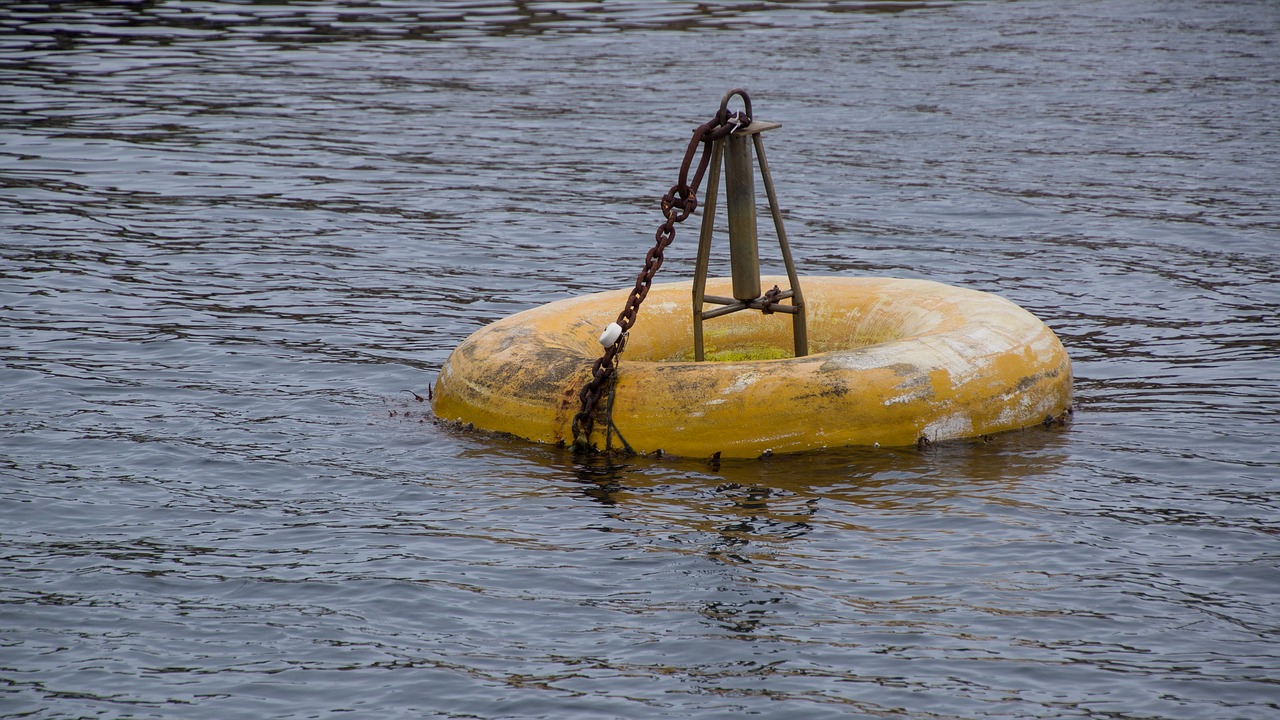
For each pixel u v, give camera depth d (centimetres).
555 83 7944
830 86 7769
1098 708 1666
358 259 4372
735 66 8481
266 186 5475
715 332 3067
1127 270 4159
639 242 4641
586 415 2602
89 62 8506
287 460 2573
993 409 2666
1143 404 2888
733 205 2786
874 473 2448
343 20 10475
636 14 10869
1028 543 2133
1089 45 9119
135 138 6384
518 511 2305
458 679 1756
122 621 1906
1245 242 4447
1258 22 9969
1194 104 7044
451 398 2830
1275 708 1659
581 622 1902
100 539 2188
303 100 7425
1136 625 1864
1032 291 3966
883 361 2633
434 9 11069
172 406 2902
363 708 1694
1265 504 2294
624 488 2403
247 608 1947
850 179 5584
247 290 3966
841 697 1698
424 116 7012
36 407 2861
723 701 1695
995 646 1814
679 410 2575
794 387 2573
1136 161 5797
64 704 1697
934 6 11256
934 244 4569
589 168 5822
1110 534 2169
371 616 1923
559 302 3095
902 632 1853
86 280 4012
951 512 2262
